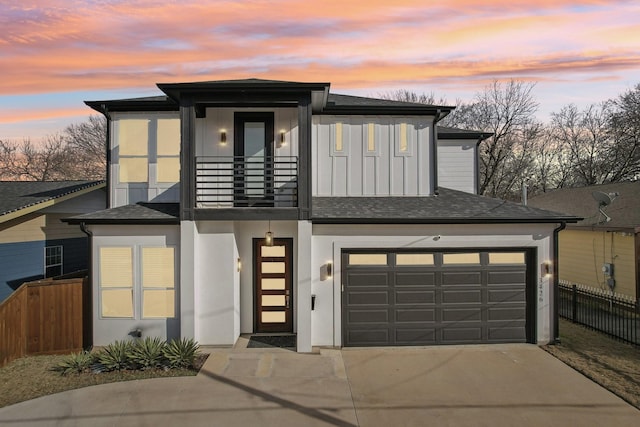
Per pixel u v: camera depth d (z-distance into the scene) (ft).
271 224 32.30
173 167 35.45
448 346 29.25
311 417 19.10
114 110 35.53
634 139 95.45
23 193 39.01
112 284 28.73
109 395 21.11
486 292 29.60
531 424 18.47
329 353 27.63
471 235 29.37
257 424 18.44
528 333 29.66
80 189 40.83
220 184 32.48
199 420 18.74
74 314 28.37
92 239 28.66
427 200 34.24
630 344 28.94
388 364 25.73
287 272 32.48
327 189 35.60
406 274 29.27
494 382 22.99
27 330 27.30
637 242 38.93
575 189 61.82
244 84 27.22
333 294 28.89
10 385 22.36
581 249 46.85
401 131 36.04
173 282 28.78
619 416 19.10
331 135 35.70
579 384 22.61
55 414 19.15
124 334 28.63
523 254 29.86
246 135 32.99
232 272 28.63
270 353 27.43
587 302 34.19
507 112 108.99
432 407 20.10
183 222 27.78
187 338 27.73
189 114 28.02
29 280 36.55
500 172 112.78
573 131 118.32
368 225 28.94
